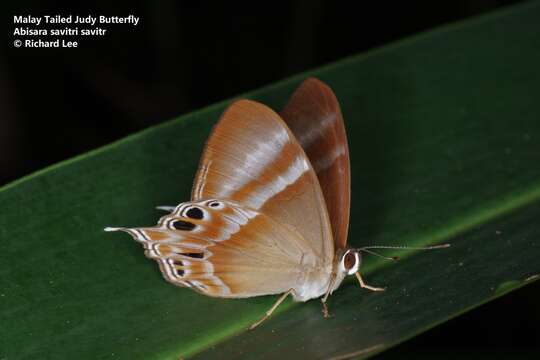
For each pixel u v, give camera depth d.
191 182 0.38
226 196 0.37
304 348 0.36
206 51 0.46
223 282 0.37
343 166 0.37
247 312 0.37
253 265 0.37
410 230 0.38
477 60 0.40
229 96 0.46
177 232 0.37
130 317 0.36
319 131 0.37
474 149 0.39
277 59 0.46
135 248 0.37
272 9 0.46
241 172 0.37
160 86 0.45
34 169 0.44
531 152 0.39
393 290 0.37
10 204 0.37
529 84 0.40
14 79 0.44
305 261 0.37
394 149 0.39
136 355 0.36
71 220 0.37
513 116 0.40
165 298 0.37
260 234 0.37
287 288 0.37
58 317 0.36
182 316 0.37
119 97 0.45
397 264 0.37
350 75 0.40
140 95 0.45
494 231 0.38
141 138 0.38
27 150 0.44
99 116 0.45
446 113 0.40
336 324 0.36
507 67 0.40
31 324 0.36
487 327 0.42
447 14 0.46
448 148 0.39
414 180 0.39
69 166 0.38
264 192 0.37
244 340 0.36
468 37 0.41
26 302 0.36
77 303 0.36
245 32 0.46
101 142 0.45
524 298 0.42
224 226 0.37
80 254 0.37
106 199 0.38
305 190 0.37
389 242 0.38
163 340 0.36
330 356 0.36
